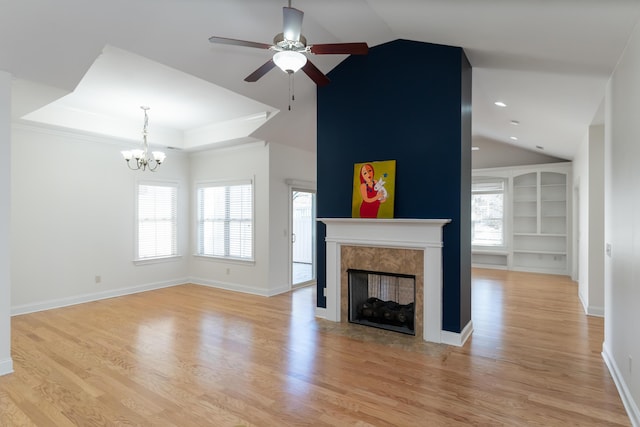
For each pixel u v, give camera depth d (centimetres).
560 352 345
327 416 238
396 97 404
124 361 324
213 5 305
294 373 301
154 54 329
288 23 223
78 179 540
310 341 376
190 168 709
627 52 254
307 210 712
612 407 248
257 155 610
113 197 584
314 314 480
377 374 299
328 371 304
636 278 231
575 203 709
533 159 816
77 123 512
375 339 382
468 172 397
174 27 311
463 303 376
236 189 642
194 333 402
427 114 384
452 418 235
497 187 860
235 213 643
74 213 535
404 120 398
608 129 322
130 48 314
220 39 240
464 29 311
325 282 464
